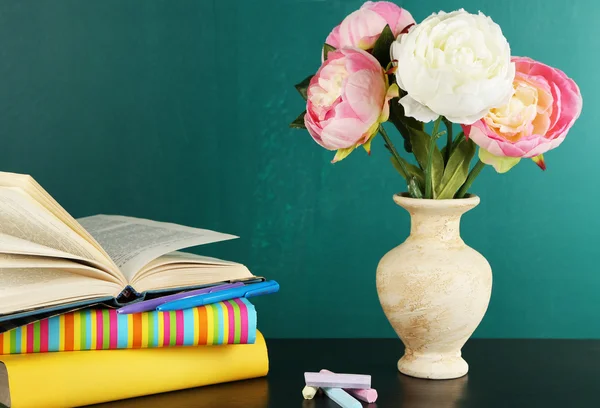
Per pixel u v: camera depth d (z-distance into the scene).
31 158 1.36
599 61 1.32
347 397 0.79
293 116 1.35
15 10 1.34
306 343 1.05
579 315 1.36
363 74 0.79
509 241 1.36
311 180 1.37
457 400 0.82
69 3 1.34
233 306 0.82
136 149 1.37
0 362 0.76
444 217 0.86
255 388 0.85
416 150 0.89
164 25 1.35
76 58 1.35
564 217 1.35
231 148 1.37
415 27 0.78
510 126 0.78
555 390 0.85
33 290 0.73
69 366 0.76
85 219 1.07
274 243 1.38
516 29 1.32
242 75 1.35
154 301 0.79
